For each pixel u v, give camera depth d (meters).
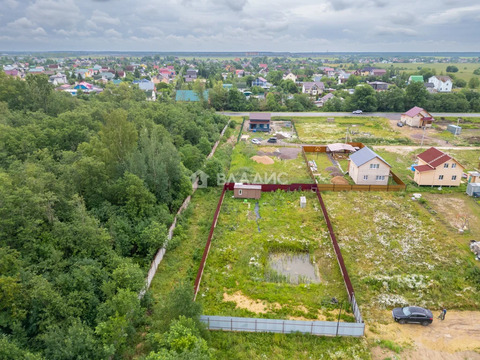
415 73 178.38
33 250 22.12
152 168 35.84
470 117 89.25
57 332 18.14
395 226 35.75
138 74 188.38
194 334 19.05
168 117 58.75
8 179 24.06
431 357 20.44
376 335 22.08
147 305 23.95
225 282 27.22
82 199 27.59
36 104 52.81
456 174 44.94
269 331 22.09
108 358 18.58
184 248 31.47
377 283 26.83
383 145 66.38
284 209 39.47
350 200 41.81
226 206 40.09
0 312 18.36
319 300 25.14
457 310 24.36
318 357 20.31
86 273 21.61
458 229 35.03
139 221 30.55
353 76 156.25
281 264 30.02
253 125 78.94
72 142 41.19
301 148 65.00
